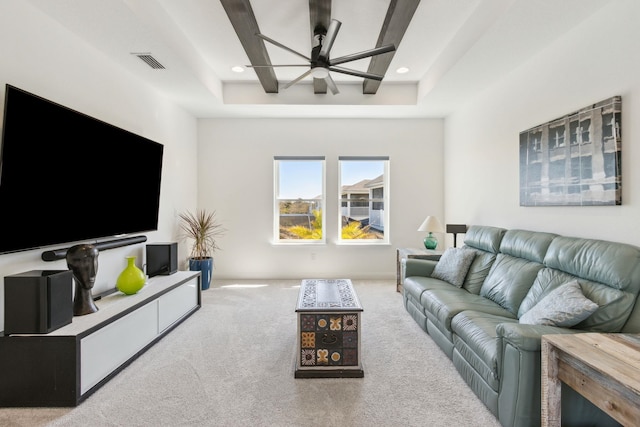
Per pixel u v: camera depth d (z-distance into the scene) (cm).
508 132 320
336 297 246
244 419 173
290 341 271
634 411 108
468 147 409
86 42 261
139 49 273
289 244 492
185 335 282
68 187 230
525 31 240
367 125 492
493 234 310
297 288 436
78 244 232
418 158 493
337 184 493
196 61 331
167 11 265
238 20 251
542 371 146
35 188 204
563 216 245
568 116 235
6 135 183
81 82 256
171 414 177
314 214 504
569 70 238
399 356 244
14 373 181
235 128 489
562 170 242
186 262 450
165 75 328
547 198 258
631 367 118
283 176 501
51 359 181
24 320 180
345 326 218
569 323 170
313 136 490
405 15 244
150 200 334
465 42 276
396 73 392
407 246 497
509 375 160
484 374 182
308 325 218
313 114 469
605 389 119
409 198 495
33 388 182
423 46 322
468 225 407
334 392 198
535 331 157
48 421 171
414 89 426
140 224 319
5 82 196
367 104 428
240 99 425
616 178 197
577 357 128
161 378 213
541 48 266
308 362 218
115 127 278
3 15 194
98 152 260
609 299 171
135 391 198
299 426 168
